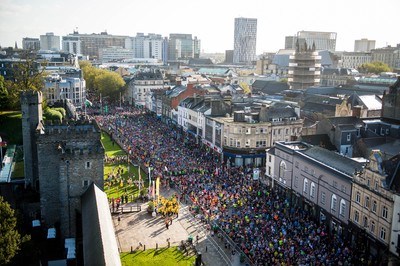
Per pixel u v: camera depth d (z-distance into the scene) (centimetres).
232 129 11088
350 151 9725
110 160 11094
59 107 14625
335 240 6662
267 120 11338
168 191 8875
